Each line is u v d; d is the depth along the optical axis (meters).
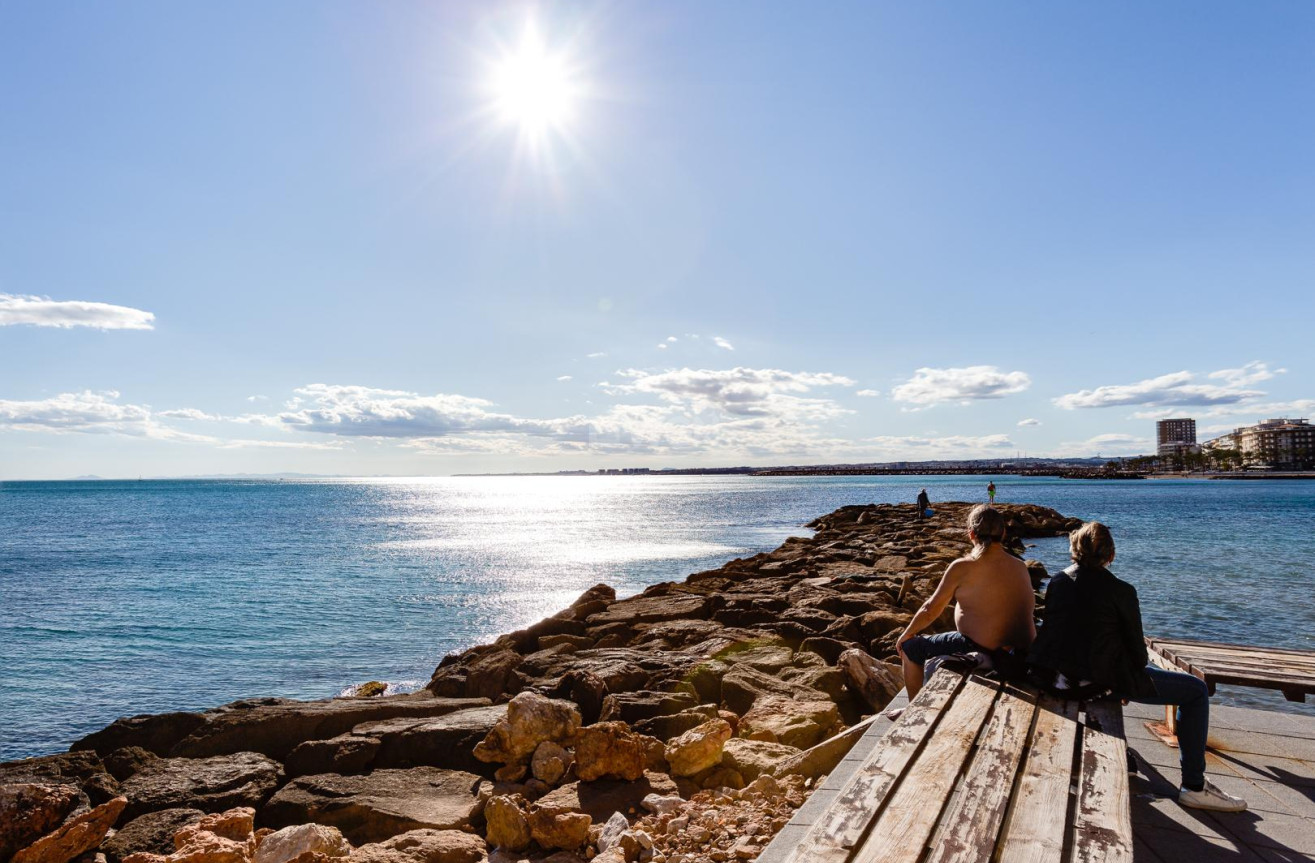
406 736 7.23
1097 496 107.38
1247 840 3.69
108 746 7.78
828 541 37.97
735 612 14.35
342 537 50.75
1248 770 4.52
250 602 24.30
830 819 2.85
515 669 10.21
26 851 5.34
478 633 19.59
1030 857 2.56
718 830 5.00
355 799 6.11
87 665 16.66
